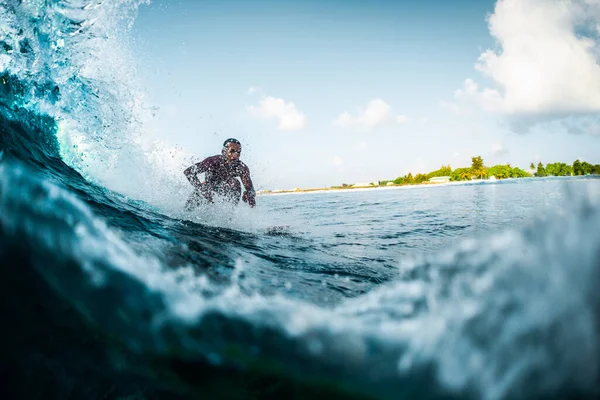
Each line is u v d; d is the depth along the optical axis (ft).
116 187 11.71
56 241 2.99
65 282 2.83
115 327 2.80
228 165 14.24
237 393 2.84
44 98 9.28
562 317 2.54
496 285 2.98
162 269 3.84
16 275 2.89
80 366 2.84
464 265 3.56
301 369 2.75
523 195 29.60
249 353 2.80
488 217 16.90
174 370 2.85
